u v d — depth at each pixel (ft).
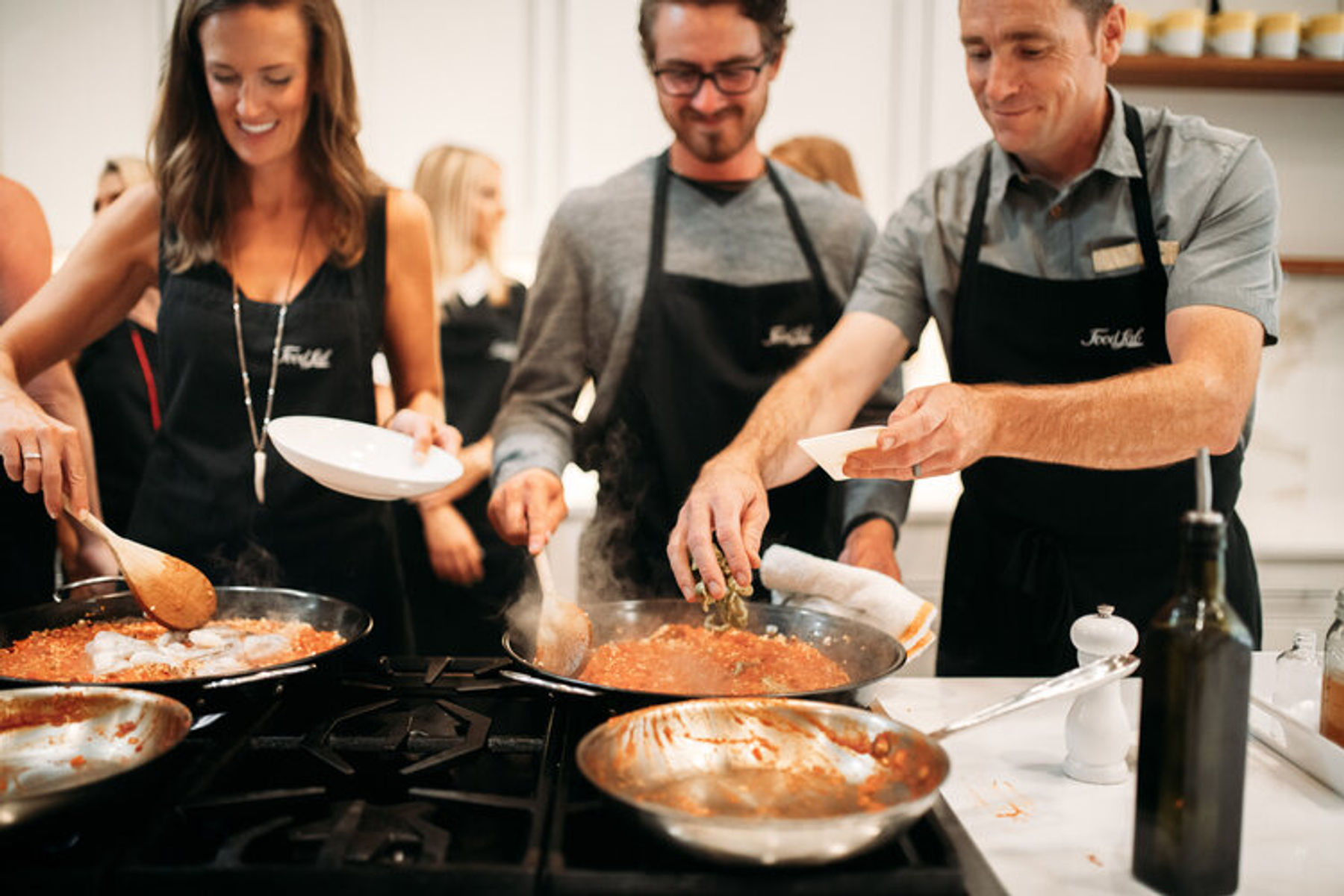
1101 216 6.45
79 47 8.83
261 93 7.07
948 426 4.62
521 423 8.58
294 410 7.70
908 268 7.18
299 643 5.30
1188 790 3.30
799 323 8.63
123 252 7.73
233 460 7.67
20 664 4.97
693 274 8.53
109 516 8.78
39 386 8.50
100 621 5.72
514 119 9.20
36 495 7.71
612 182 8.70
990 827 3.93
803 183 8.68
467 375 9.27
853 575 5.57
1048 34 5.81
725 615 5.42
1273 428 10.34
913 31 9.19
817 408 6.73
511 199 9.24
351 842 3.33
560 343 8.77
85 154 8.93
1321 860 3.65
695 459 8.66
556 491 7.64
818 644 5.29
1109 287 6.50
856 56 9.21
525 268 9.30
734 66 7.99
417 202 8.11
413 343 8.43
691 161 8.46
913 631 5.42
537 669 4.32
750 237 8.57
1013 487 6.88
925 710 5.11
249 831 3.38
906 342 7.24
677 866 3.26
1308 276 10.11
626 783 3.64
